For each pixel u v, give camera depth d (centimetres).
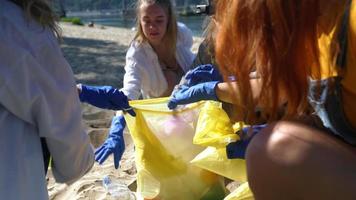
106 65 919
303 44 157
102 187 343
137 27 354
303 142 174
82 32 1775
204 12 227
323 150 172
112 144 282
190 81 278
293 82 162
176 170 285
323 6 155
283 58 156
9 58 187
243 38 159
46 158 214
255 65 164
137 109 289
